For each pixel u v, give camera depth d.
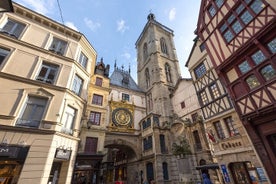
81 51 16.75
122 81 35.16
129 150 26.73
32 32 13.52
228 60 11.82
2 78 10.52
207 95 15.33
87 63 17.52
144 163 23.33
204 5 15.12
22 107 10.55
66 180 11.31
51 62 13.28
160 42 41.16
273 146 9.25
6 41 11.77
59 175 11.66
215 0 13.87
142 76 39.62
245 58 10.79
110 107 26.69
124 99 30.25
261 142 9.59
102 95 23.70
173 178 20.03
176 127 23.38
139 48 47.53
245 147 10.83
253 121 10.23
